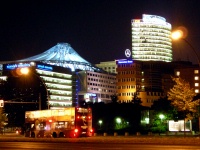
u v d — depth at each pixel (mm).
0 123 103250
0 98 111312
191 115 77812
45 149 33750
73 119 63969
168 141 44906
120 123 117938
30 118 73750
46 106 112375
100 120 122000
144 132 92125
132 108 125438
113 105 126562
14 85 112750
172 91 79312
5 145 42531
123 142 45406
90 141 49438
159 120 98875
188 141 43906
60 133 65625
